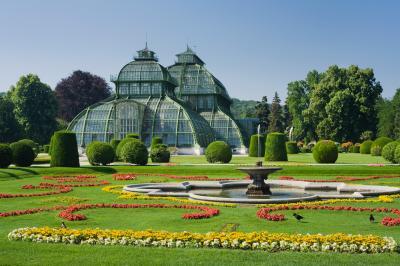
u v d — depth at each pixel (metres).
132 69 106.19
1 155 48.72
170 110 99.81
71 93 139.00
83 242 15.29
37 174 46.59
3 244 15.06
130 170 49.91
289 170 46.88
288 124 166.88
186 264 12.81
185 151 97.00
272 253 14.03
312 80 155.12
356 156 83.31
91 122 99.69
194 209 24.97
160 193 30.28
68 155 51.19
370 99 111.12
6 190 33.78
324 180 40.88
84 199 28.81
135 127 97.94
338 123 108.44
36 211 23.89
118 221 21.38
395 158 53.03
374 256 13.66
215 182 36.41
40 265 12.70
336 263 12.91
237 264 12.81
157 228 19.67
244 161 66.31
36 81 117.31
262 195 30.64
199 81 116.94
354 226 19.86
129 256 13.60
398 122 126.06
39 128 117.31
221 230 19.06
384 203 26.75
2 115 103.50
